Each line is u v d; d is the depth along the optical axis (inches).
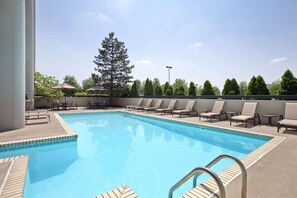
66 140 230.5
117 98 830.5
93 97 812.6
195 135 319.9
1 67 258.8
